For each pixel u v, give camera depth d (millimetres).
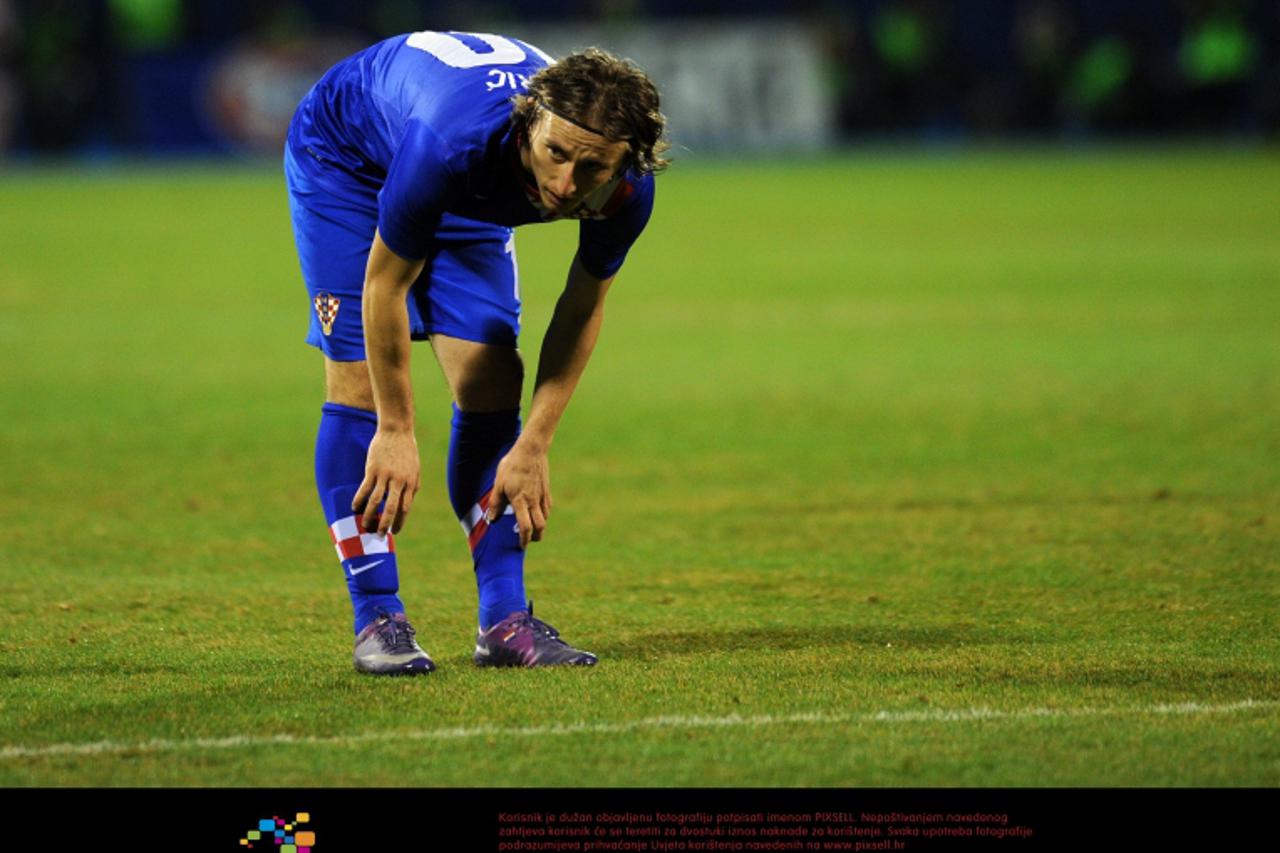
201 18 106625
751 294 48531
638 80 12891
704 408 31031
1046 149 111375
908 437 28078
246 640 16203
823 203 77375
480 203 13773
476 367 15148
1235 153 104000
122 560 19984
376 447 14219
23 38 101625
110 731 13148
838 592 18328
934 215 71062
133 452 26891
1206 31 110750
